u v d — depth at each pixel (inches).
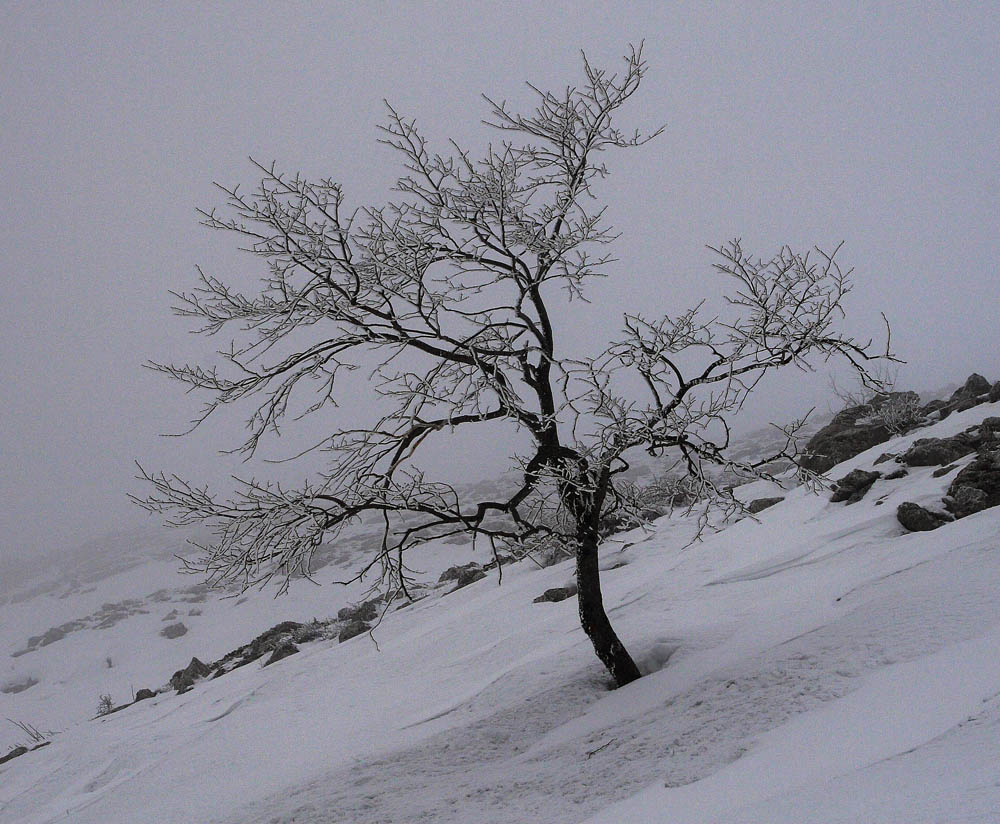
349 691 569.0
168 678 1284.4
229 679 810.2
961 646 215.2
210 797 399.2
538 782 238.2
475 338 349.7
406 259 358.3
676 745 224.2
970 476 510.0
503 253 366.9
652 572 624.4
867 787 125.3
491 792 241.9
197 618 1633.9
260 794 372.2
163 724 665.6
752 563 546.9
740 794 157.3
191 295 364.5
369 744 413.1
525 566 845.2
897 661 223.0
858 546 502.6
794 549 540.4
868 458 726.5
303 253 348.5
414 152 354.6
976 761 118.0
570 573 727.1
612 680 386.6
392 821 235.9
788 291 343.6
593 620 373.1
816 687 226.1
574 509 373.4
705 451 358.6
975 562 318.7
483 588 812.0
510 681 445.7
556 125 366.6
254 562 336.8
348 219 350.3
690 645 383.9
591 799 199.5
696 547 667.4
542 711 361.7
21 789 592.1
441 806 239.6
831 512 599.8
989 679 179.0
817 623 338.3
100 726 778.8
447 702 458.9
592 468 338.6
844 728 180.5
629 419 330.0
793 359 341.1
